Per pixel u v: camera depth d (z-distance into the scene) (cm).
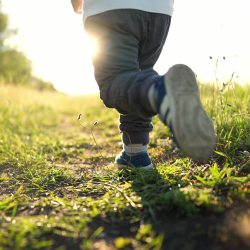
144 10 133
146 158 153
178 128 89
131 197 113
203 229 85
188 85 93
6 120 426
